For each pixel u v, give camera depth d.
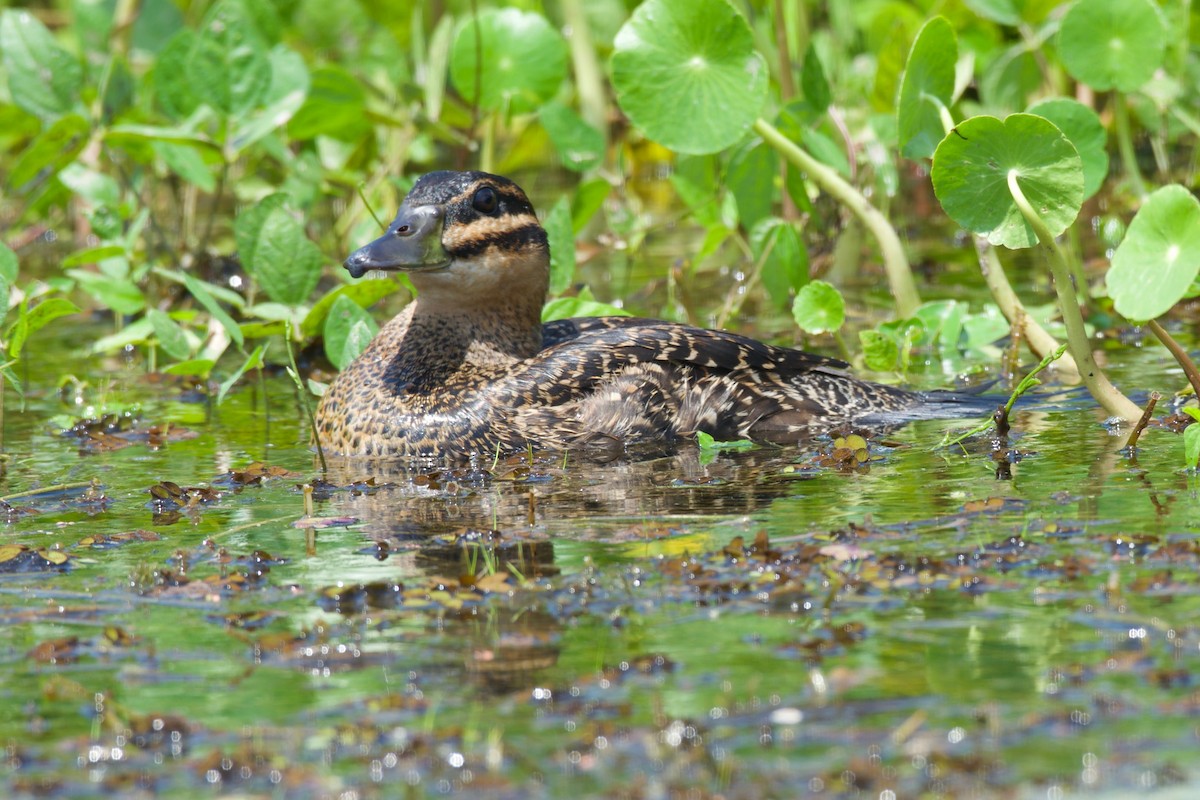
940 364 13.66
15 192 20.25
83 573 8.43
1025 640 6.84
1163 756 5.78
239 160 20.55
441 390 11.70
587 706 6.40
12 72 16.42
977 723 6.09
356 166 19.00
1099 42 14.11
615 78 12.98
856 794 5.62
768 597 7.56
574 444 11.46
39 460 11.29
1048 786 5.62
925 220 20.39
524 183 22.56
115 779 5.97
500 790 5.77
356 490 10.27
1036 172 10.59
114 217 15.74
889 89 16.36
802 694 6.41
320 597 7.80
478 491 10.12
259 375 14.23
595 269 18.22
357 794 5.79
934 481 9.66
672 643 7.03
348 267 11.70
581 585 7.83
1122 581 7.46
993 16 17.23
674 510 9.30
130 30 20.09
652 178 22.44
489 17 16.83
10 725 6.47
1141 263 10.15
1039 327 12.68
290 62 16.22
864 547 8.17
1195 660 6.53
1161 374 12.47
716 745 6.02
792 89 16.42
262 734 6.29
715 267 18.09
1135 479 9.34
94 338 16.03
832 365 12.23
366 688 6.69
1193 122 17.16
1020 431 10.95
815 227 15.93
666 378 11.73
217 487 10.39
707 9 12.77
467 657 6.96
